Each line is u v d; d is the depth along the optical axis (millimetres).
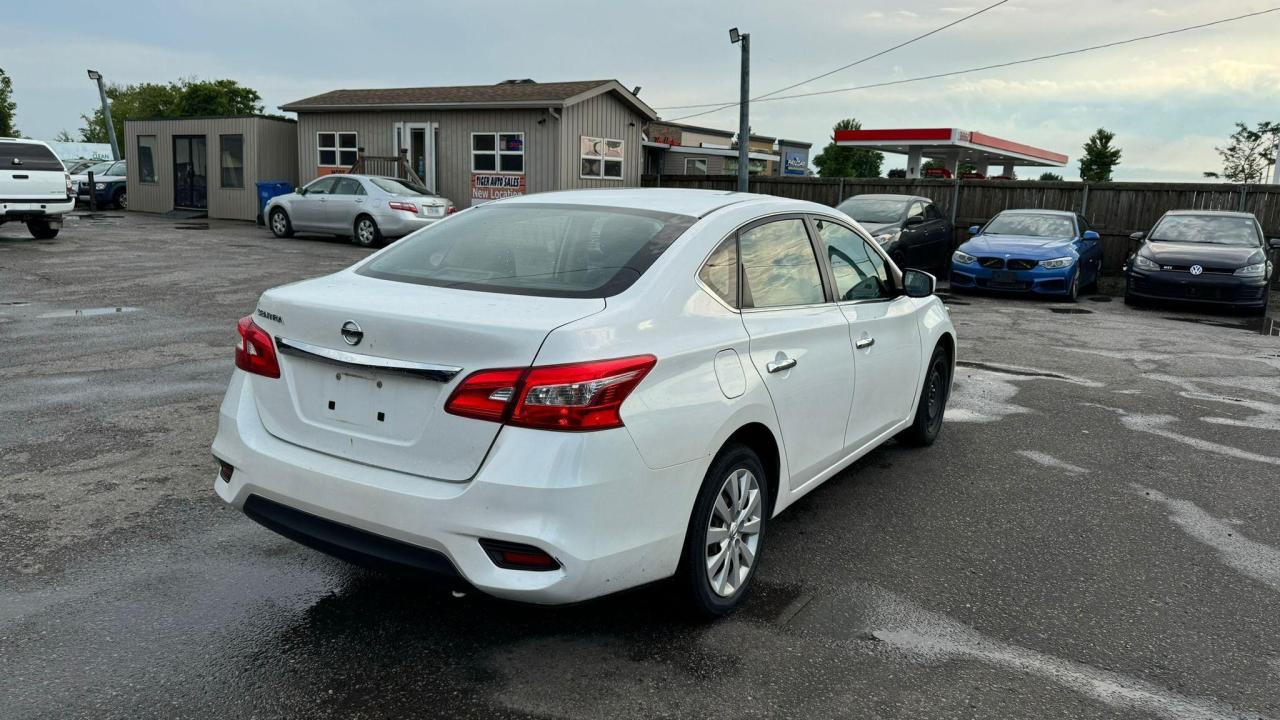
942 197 20125
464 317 2781
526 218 3740
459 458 2754
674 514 2992
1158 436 6230
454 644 3156
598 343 2770
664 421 2906
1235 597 3744
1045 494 4969
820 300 4082
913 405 5250
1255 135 41906
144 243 18094
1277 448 6020
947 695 2936
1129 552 4191
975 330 10797
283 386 3131
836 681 2998
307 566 3742
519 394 2670
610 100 23469
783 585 3723
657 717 2762
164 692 2814
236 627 3230
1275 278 16891
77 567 3656
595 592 2795
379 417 2908
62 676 2877
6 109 55969
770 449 3604
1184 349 9859
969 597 3670
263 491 3125
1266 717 2877
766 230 3832
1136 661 3201
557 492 2652
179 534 4016
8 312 9672
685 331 3102
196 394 6402
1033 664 3154
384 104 23422
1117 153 47312
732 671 3037
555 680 2947
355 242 19781
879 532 4348
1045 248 13898
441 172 23547
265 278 13094
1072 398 7312
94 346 7992
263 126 25266
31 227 18266
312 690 2854
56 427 5527
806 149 45469
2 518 4121
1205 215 14391
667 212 3625
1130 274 13430
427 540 2766
